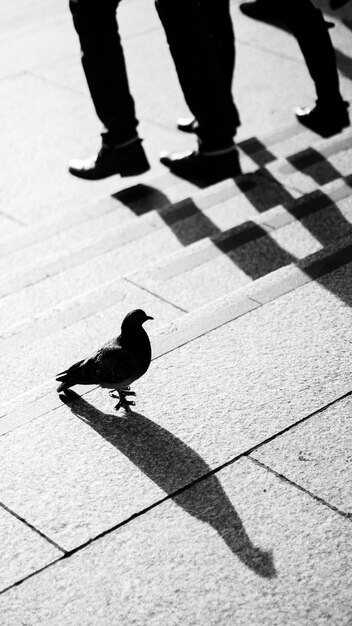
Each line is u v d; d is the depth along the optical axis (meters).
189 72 7.02
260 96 9.97
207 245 6.27
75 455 4.25
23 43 12.34
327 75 8.09
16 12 13.57
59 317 5.57
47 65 11.55
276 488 3.91
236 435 4.26
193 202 7.30
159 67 11.02
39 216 8.31
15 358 5.21
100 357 4.36
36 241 7.52
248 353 4.86
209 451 4.18
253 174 7.63
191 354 4.90
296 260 5.96
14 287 6.39
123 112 7.46
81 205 8.39
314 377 4.60
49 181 8.89
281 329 5.02
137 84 10.64
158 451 4.22
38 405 4.64
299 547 3.59
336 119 8.41
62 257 6.72
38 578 3.57
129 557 3.63
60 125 9.97
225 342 4.97
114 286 5.88
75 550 3.70
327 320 5.05
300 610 3.30
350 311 5.11
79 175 7.92
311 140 8.69
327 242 6.13
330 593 3.36
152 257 6.60
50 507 3.94
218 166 7.60
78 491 4.02
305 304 5.22
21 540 3.77
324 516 3.73
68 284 6.35
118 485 4.04
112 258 6.64
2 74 11.40
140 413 4.49
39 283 6.40
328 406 4.38
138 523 3.80
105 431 4.40
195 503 3.88
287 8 7.77
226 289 5.73
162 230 6.96
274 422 4.32
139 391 4.65
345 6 12.06
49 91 10.81
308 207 6.59
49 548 3.72
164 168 8.89
